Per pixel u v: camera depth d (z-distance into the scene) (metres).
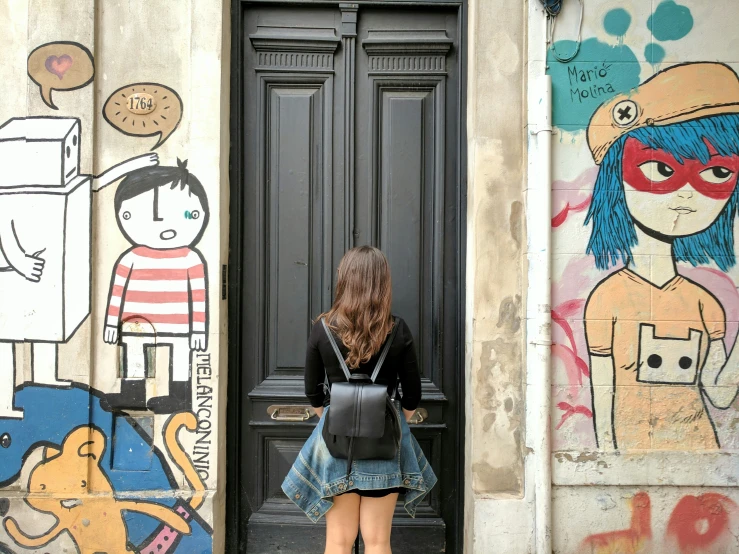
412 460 2.48
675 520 2.98
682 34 3.01
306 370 2.52
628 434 3.01
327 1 3.24
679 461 2.97
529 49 3.01
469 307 3.12
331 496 2.41
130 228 2.99
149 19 3.00
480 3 3.02
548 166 2.96
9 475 2.94
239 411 3.24
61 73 2.96
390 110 3.31
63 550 2.91
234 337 3.20
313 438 2.53
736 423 3.01
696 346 3.01
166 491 2.97
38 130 2.96
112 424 2.98
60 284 2.96
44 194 2.96
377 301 2.40
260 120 3.27
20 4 2.98
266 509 3.28
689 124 3.02
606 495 2.97
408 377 2.48
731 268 3.01
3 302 2.96
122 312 2.99
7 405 2.95
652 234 3.01
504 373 3.02
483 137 3.02
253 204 3.28
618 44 3.02
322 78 3.29
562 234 3.02
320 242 3.31
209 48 3.00
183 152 3.01
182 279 3.00
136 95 2.99
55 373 2.95
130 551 2.93
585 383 3.01
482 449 3.01
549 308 2.96
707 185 3.01
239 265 3.22
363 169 3.31
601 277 3.01
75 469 2.94
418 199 3.31
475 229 3.01
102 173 3.00
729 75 3.02
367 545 2.42
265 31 3.27
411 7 3.27
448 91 3.31
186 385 2.99
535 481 2.95
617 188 3.02
